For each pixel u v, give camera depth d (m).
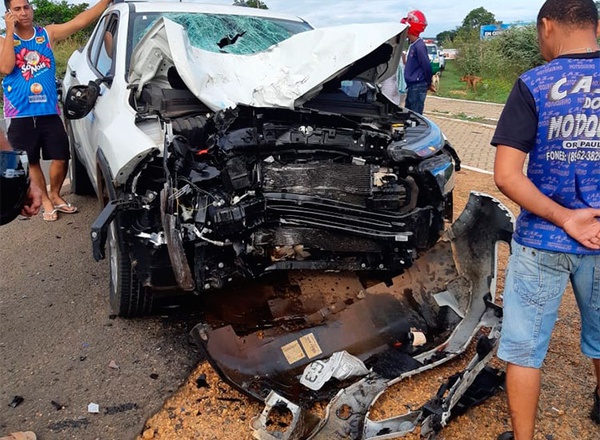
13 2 5.03
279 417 2.91
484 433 2.85
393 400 3.07
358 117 3.66
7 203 2.47
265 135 3.22
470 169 8.03
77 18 5.68
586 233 2.30
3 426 2.85
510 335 2.54
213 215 2.98
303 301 3.60
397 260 3.35
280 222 3.18
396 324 3.46
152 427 2.85
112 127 3.55
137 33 4.48
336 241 3.25
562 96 2.29
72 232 5.45
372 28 3.49
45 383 3.20
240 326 3.45
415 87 8.37
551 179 2.39
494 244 3.57
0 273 4.58
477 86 20.19
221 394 3.09
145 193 3.19
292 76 3.45
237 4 5.69
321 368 2.97
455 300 3.67
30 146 5.47
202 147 3.28
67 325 3.80
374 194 3.30
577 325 3.84
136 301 3.66
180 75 3.39
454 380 2.86
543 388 3.20
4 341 3.61
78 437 2.78
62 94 6.04
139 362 3.39
